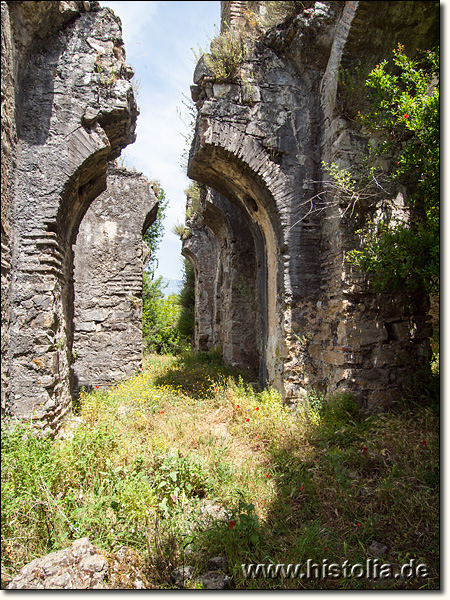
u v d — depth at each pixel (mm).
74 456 3156
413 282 4551
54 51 4559
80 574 2191
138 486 2854
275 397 5414
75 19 4684
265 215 6074
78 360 7973
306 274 5527
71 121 4523
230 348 8516
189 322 15781
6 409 3881
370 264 4633
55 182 4395
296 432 4418
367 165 5035
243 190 6277
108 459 3107
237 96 5520
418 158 4125
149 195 8648
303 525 2828
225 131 5398
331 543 2629
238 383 6809
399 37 4895
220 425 5090
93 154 4605
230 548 2496
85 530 2570
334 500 3051
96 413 4840
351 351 4828
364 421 4512
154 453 3523
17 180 4262
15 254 4184
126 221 8445
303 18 5258
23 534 2562
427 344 5203
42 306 4199
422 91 4125
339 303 4965
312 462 3678
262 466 3723
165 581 2312
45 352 4137
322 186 5562
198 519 2826
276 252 5836
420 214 5223
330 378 5191
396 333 5055
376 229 5031
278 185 5527
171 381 7188
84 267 8164
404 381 4969
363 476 3438
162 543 2508
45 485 2730
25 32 4184
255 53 5645
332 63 5266
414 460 3422
